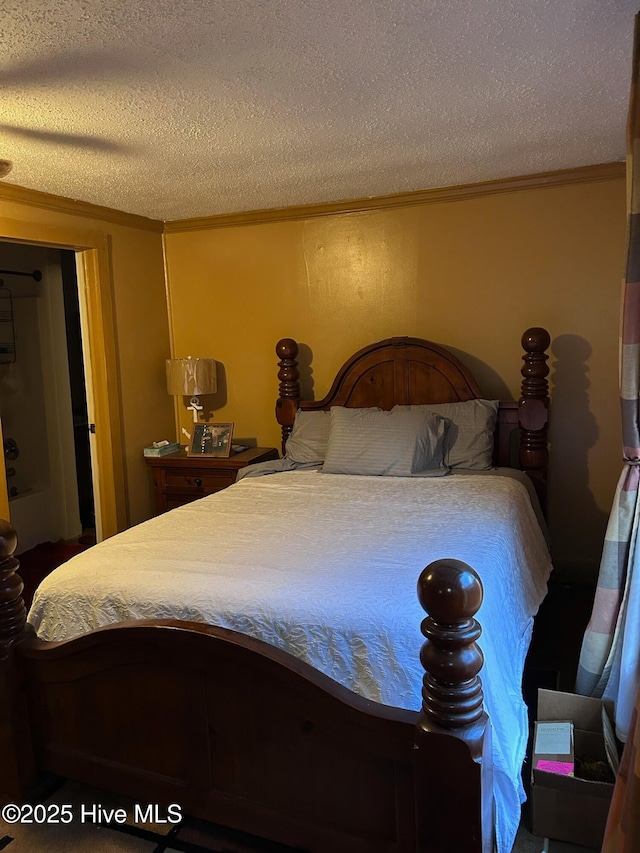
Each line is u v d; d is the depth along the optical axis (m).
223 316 4.18
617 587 2.01
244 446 4.17
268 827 1.63
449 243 3.62
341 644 1.64
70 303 4.65
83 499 4.81
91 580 1.96
